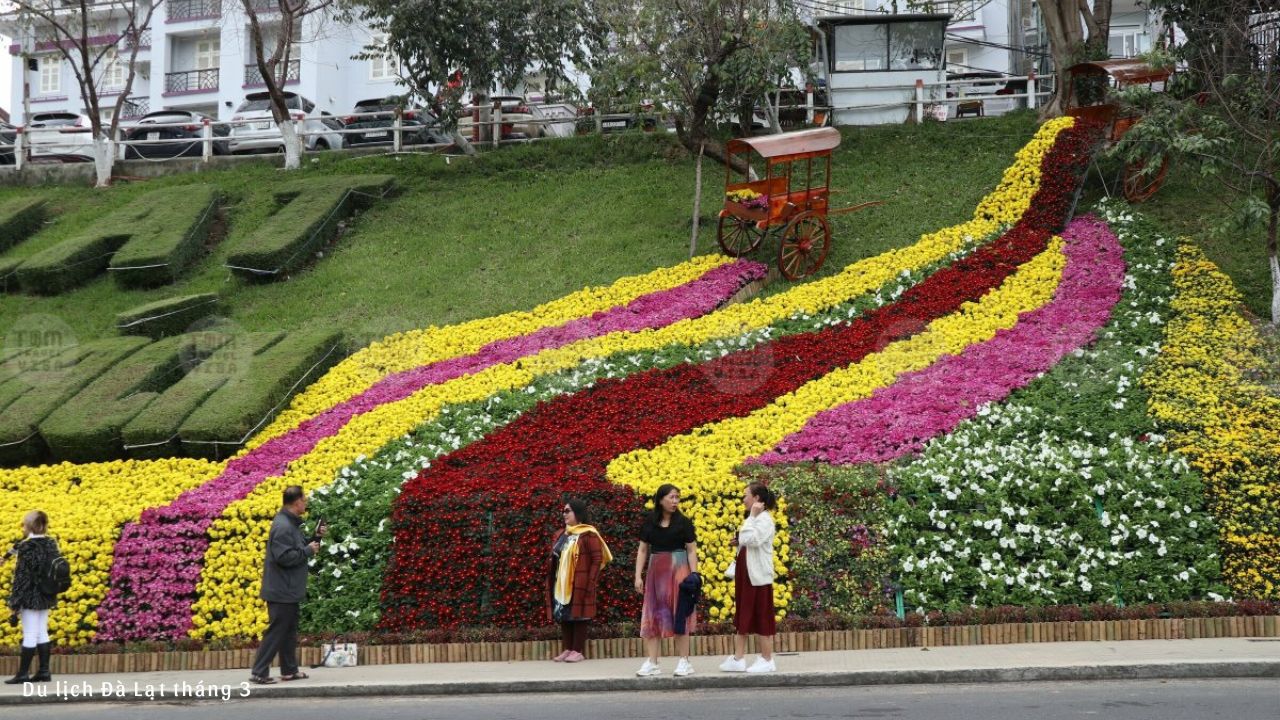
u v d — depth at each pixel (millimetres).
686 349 16984
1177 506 11570
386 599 11797
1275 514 11523
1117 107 20672
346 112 40281
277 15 39344
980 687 9336
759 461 13242
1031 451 12852
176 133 30234
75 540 12398
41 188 27672
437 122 26859
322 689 10070
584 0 26859
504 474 12898
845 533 11578
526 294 19828
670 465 12992
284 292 20875
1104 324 16484
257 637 11812
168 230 22531
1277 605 11055
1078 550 11523
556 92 29500
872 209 21875
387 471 13594
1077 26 24031
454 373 16875
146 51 44781
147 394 16516
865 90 28422
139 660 11656
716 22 21641
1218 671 9375
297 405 16594
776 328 17469
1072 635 10883
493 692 9961
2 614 12234
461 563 11781
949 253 19312
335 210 23062
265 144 29469
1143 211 20344
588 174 24875
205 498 13289
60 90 45875
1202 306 16750
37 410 16203
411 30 25859
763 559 9984
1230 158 19438
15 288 21984
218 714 9461
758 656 10461
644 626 10070
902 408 14477
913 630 10945
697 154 23016
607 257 20953
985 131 24750
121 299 21109
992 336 16469
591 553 10930
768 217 19359
